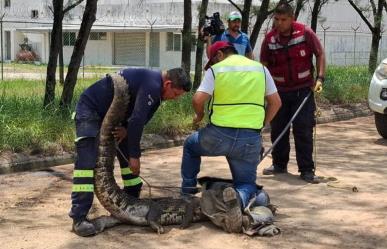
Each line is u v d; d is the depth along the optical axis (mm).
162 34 35375
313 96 6758
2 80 17969
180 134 9430
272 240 4777
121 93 4750
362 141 9625
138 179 5422
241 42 8438
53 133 8125
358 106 13523
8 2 42000
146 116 4738
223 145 4980
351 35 33219
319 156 8297
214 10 27766
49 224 5125
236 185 5172
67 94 9336
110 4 36500
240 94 4945
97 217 5156
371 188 6469
